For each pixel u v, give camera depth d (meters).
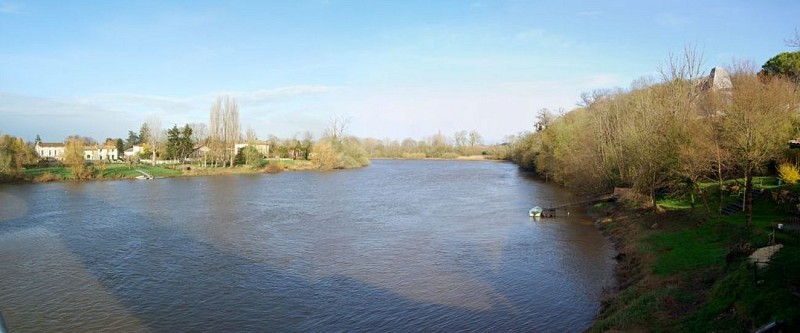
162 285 34.16
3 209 68.25
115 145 198.50
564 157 88.62
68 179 112.00
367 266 38.47
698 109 61.88
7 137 117.38
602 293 31.39
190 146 154.88
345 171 148.25
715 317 21.67
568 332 25.84
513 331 26.06
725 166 40.72
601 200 68.94
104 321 28.08
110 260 40.62
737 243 31.70
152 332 26.59
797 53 80.81
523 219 58.47
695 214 43.28
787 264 23.36
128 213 64.62
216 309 29.77
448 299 30.97
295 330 26.72
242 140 179.62
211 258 41.09
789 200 39.31
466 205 70.81
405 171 147.00
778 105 39.22
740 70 64.31
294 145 192.75
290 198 80.75
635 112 63.59
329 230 52.72
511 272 36.38
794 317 18.50
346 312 29.11
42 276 36.25
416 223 56.53
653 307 24.95
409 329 26.56
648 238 40.69
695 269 29.62
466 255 41.41
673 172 47.06
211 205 72.25
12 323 27.84
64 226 55.38
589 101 99.62
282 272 37.03
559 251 42.47
